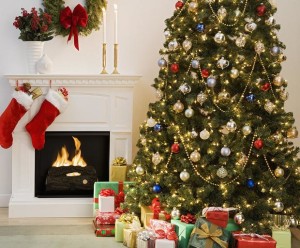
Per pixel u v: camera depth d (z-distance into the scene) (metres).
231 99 4.04
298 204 4.15
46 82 4.89
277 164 4.14
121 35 5.37
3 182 5.30
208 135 4.00
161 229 3.83
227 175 3.99
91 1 5.19
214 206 4.11
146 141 4.37
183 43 4.09
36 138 4.84
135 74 5.41
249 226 3.84
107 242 4.11
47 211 4.89
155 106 4.29
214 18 4.09
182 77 4.17
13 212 4.86
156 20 5.40
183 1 4.27
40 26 4.93
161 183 4.27
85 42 5.32
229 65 4.04
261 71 4.10
